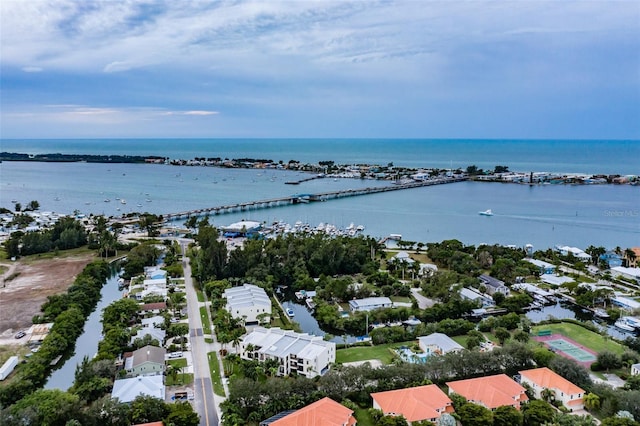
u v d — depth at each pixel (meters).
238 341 139.88
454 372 125.75
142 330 153.75
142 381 117.38
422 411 105.50
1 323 169.38
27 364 132.75
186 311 180.50
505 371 128.75
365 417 109.56
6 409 102.19
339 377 116.00
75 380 121.75
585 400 111.75
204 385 123.94
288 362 129.00
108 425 103.06
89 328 168.88
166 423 100.75
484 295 194.88
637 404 105.19
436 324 160.00
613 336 163.38
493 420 103.62
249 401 109.69
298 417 101.44
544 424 102.00
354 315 175.25
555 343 150.50
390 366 123.44
